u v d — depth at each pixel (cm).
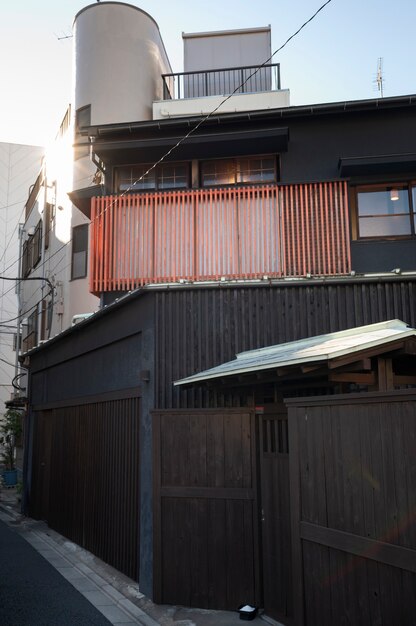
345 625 477
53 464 1377
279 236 1084
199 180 1212
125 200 1141
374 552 439
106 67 1858
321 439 524
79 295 1836
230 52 1623
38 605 752
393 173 1139
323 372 550
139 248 1120
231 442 725
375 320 822
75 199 1314
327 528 505
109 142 1185
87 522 1090
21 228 2794
